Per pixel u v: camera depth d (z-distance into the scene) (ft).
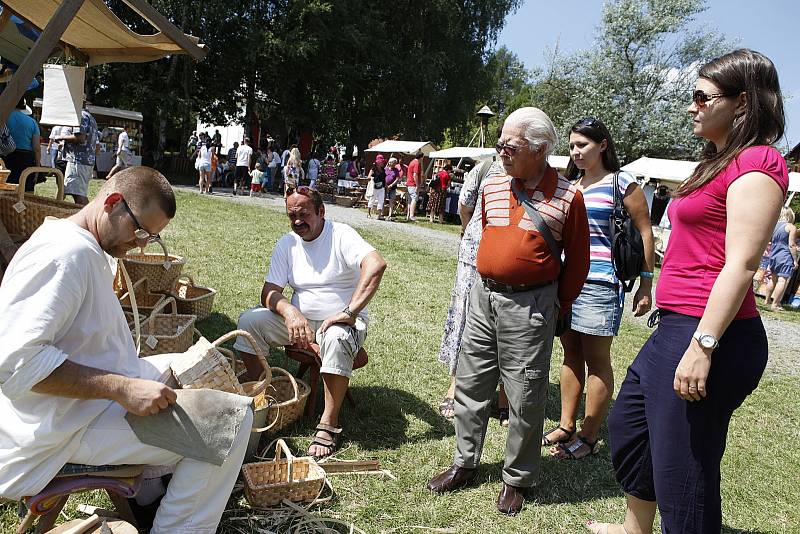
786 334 27.73
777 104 6.09
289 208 11.03
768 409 15.93
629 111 84.74
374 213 56.65
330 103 84.99
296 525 8.25
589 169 11.10
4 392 5.59
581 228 8.85
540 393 9.14
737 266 5.90
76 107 13.92
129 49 14.05
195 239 27.30
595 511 9.78
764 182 5.88
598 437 12.59
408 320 19.58
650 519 7.93
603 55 88.53
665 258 6.99
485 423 9.86
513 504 9.41
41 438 5.91
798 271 37.88
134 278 13.93
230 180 69.41
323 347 10.38
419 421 12.13
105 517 6.75
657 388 6.73
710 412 6.42
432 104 94.22
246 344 11.16
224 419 6.60
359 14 82.23
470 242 12.48
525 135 8.38
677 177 50.78
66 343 6.05
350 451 10.57
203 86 77.97
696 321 6.48
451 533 8.70
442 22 95.14
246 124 84.69
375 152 80.02
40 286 5.65
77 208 11.15
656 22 83.56
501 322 9.11
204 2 68.90
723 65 6.27
